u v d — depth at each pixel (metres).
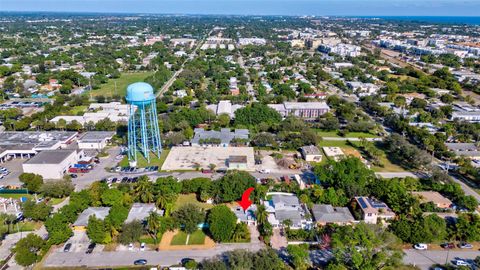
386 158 190.25
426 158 172.75
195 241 119.88
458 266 105.75
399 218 128.62
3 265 107.50
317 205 136.00
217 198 140.00
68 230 118.50
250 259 101.69
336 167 153.00
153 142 189.25
